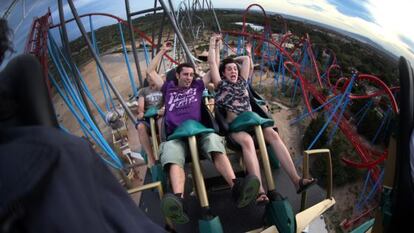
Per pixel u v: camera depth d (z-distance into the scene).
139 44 32.19
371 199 12.60
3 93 1.42
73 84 17.53
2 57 1.39
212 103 6.28
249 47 7.21
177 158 4.33
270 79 23.28
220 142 4.56
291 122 17.97
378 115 18.08
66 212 1.08
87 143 1.39
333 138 15.12
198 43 27.78
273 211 4.12
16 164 1.03
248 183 3.72
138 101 7.42
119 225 1.36
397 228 2.54
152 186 4.43
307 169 4.47
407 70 2.38
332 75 22.92
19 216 0.98
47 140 1.14
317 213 4.55
